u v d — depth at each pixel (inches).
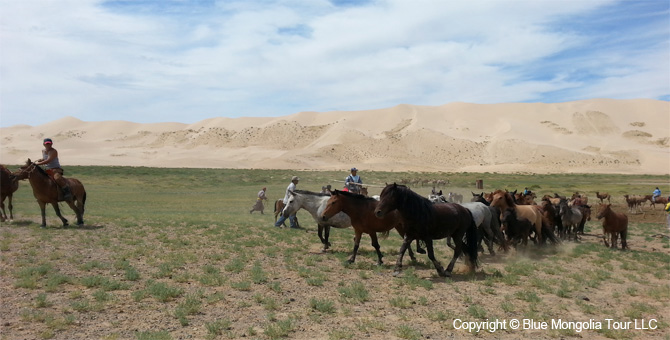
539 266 499.8
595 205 1462.8
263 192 1147.9
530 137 7106.3
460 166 6151.6
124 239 545.3
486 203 585.6
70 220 706.2
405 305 325.4
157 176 2891.2
